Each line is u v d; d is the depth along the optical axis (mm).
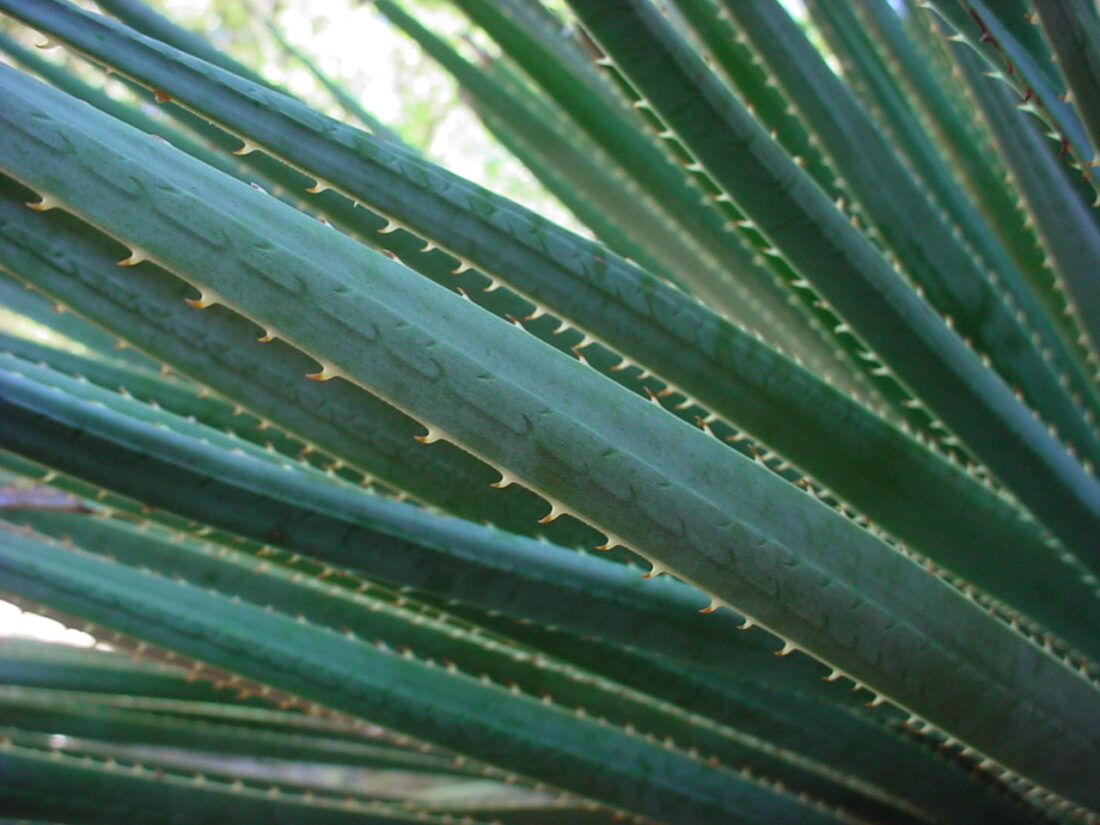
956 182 364
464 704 286
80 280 213
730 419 239
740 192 249
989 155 378
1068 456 251
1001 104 274
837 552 190
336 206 287
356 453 233
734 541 180
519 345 168
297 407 227
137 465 216
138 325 217
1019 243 332
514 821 323
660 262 442
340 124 215
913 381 256
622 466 170
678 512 175
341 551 228
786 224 248
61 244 211
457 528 230
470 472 240
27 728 357
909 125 345
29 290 374
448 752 289
